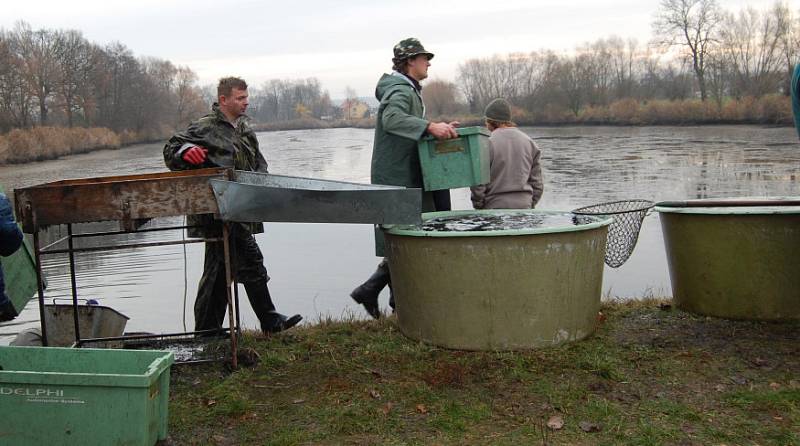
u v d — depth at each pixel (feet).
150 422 9.62
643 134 158.10
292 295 30.12
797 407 10.92
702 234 14.88
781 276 14.42
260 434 10.66
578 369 12.48
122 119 259.19
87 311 17.21
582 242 13.15
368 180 81.76
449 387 11.97
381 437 10.43
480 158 14.53
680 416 10.80
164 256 39.63
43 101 220.64
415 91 15.30
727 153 95.50
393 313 16.80
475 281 12.91
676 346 13.55
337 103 654.12
